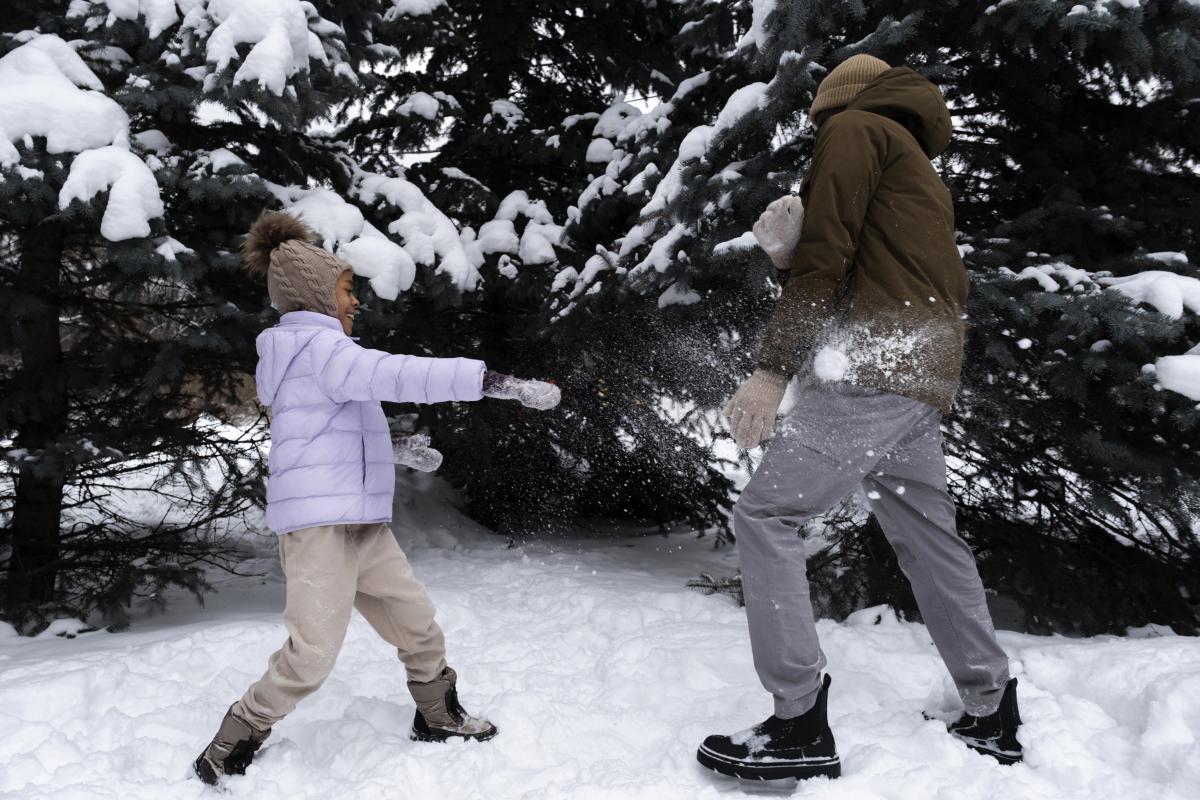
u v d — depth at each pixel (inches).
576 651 123.1
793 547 78.8
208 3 146.0
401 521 223.9
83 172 126.3
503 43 260.7
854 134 80.0
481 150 249.8
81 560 158.6
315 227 151.9
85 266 174.1
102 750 87.0
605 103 276.5
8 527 161.5
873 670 106.7
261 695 79.4
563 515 245.4
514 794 77.9
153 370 143.8
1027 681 95.8
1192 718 79.4
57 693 97.7
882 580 138.6
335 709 99.5
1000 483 150.3
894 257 81.1
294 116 144.9
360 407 85.6
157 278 143.6
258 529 217.6
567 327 181.3
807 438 78.5
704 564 200.8
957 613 83.0
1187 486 115.5
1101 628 134.4
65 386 152.6
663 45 258.2
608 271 171.0
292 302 88.0
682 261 147.6
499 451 229.8
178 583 156.6
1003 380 130.7
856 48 124.6
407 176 235.1
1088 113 146.9
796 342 78.1
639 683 104.0
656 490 234.5
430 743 88.1
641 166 178.2
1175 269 126.0
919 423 82.2
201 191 142.1
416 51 249.1
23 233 149.9
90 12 142.8
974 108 154.9
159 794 77.1
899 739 85.1
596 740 89.6
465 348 229.5
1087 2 119.6
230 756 80.1
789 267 87.6
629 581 171.2
